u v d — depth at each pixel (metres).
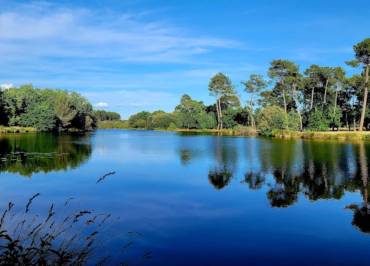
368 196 19.88
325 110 92.88
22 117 97.81
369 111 90.12
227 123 118.44
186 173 27.44
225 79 115.38
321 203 18.38
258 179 24.89
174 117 144.75
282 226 14.77
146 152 43.38
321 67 89.69
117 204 17.94
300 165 31.45
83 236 12.80
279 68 89.75
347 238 13.45
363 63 73.56
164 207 17.45
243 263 11.27
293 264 11.27
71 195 19.75
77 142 60.50
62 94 107.19
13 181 23.77
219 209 17.20
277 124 83.88
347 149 45.56
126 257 11.33
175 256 11.62
